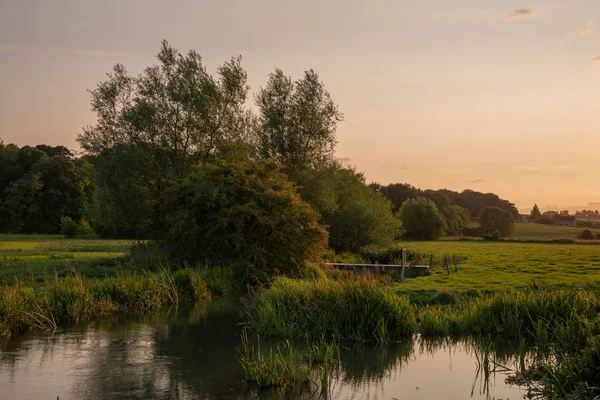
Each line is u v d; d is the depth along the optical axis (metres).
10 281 20.78
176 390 9.79
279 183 29.27
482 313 15.22
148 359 11.91
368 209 48.88
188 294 20.95
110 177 33.12
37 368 11.13
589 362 9.41
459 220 145.00
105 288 18.53
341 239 48.00
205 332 14.80
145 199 33.34
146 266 25.23
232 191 27.00
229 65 35.62
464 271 29.86
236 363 11.62
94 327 15.42
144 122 32.47
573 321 12.46
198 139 34.06
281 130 41.41
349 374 10.98
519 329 14.28
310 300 15.76
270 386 10.09
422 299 19.44
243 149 34.91
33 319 15.43
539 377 10.50
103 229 71.56
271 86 42.12
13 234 87.75
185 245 26.70
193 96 33.34
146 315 17.44
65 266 27.02
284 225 27.22
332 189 44.09
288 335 14.35
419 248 64.56
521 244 81.62
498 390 9.94
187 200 27.41
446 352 12.87
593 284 22.42
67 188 99.56
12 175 99.62
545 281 23.75
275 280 20.25
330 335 14.34
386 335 13.93
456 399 9.45
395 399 9.41
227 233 26.64
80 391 9.71
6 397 9.37
